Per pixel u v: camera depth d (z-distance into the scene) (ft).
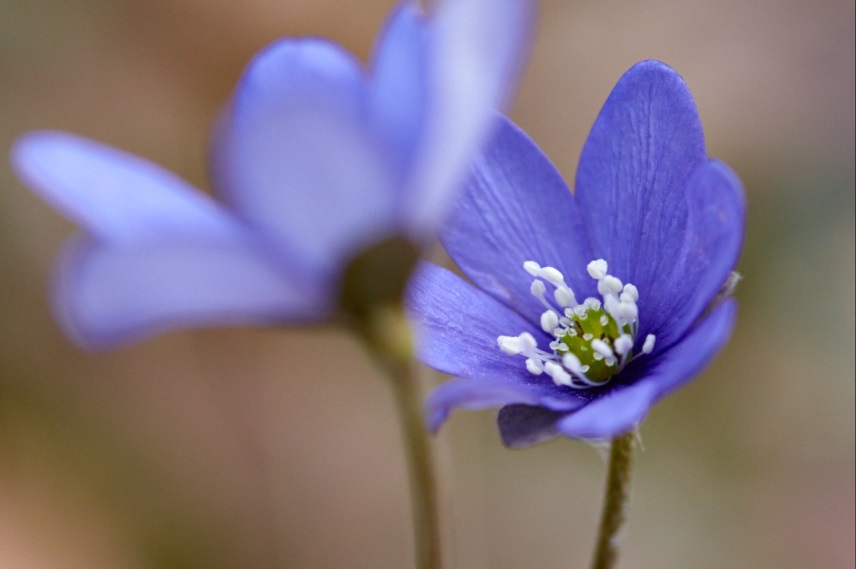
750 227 0.94
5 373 0.84
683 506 0.83
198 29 0.96
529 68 1.02
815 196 0.93
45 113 0.93
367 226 0.48
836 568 0.80
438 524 0.50
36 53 0.94
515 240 0.58
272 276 0.48
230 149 0.47
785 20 1.02
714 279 0.52
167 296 0.47
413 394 0.49
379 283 0.48
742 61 1.01
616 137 0.57
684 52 1.02
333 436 0.86
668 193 0.56
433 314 0.57
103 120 0.93
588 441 0.57
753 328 0.90
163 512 0.82
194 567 0.81
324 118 0.47
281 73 0.50
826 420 0.86
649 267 0.57
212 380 0.87
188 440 0.85
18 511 0.80
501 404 0.54
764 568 0.81
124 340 0.47
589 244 0.58
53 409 0.84
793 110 0.98
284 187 0.47
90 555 0.80
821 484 0.84
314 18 0.97
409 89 0.48
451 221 0.58
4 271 0.86
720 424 0.87
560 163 0.98
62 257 0.47
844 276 0.90
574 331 0.57
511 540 0.82
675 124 0.56
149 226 0.47
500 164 0.58
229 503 0.83
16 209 0.88
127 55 0.95
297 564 0.82
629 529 0.82
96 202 0.48
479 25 0.48
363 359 0.89
